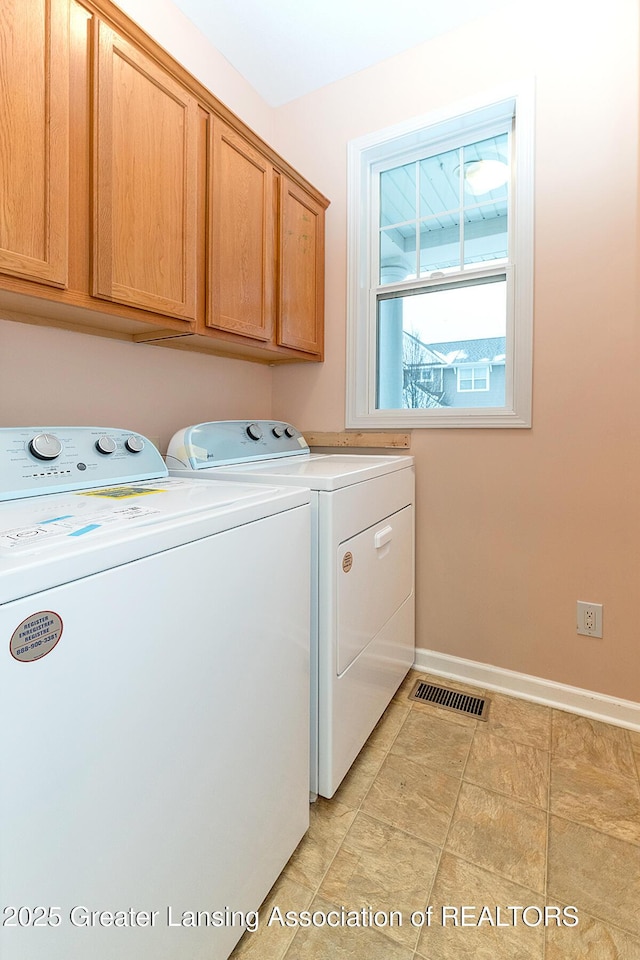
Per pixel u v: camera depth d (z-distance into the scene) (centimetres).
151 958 70
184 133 136
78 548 59
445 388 203
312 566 122
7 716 50
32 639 52
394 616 172
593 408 163
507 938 94
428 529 196
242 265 162
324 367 219
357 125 204
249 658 91
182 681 74
